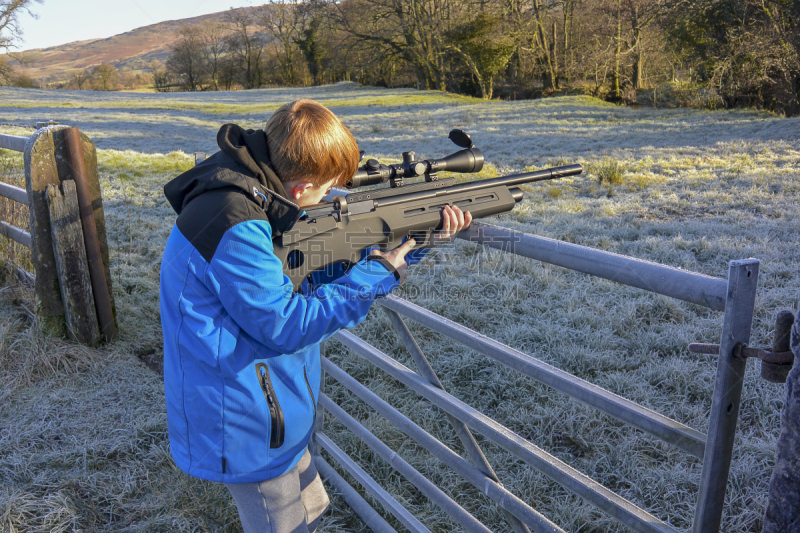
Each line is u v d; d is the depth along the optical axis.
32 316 3.69
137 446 2.67
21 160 4.94
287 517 1.48
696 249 6.58
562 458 2.84
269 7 69.44
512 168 14.43
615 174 11.52
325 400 2.44
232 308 1.23
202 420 1.31
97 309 3.59
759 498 2.42
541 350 4.04
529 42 47.44
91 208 3.49
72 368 3.27
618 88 39.72
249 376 1.31
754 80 28.59
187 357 1.30
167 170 13.03
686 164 13.39
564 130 23.02
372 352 2.12
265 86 75.62
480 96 50.53
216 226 1.21
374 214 1.46
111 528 2.17
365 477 2.23
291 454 1.44
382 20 53.19
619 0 37.47
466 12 48.41
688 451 1.03
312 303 1.29
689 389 3.49
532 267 5.75
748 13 29.39
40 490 2.31
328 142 1.30
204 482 2.44
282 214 1.30
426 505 2.38
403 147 20.12
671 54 35.06
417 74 55.34
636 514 1.18
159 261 6.07
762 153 14.59
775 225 7.40
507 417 3.16
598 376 3.68
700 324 4.39
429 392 1.80
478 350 1.53
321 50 65.19
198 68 75.00
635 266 1.10
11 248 4.30
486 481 1.66
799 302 0.76
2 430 2.70
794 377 0.76
